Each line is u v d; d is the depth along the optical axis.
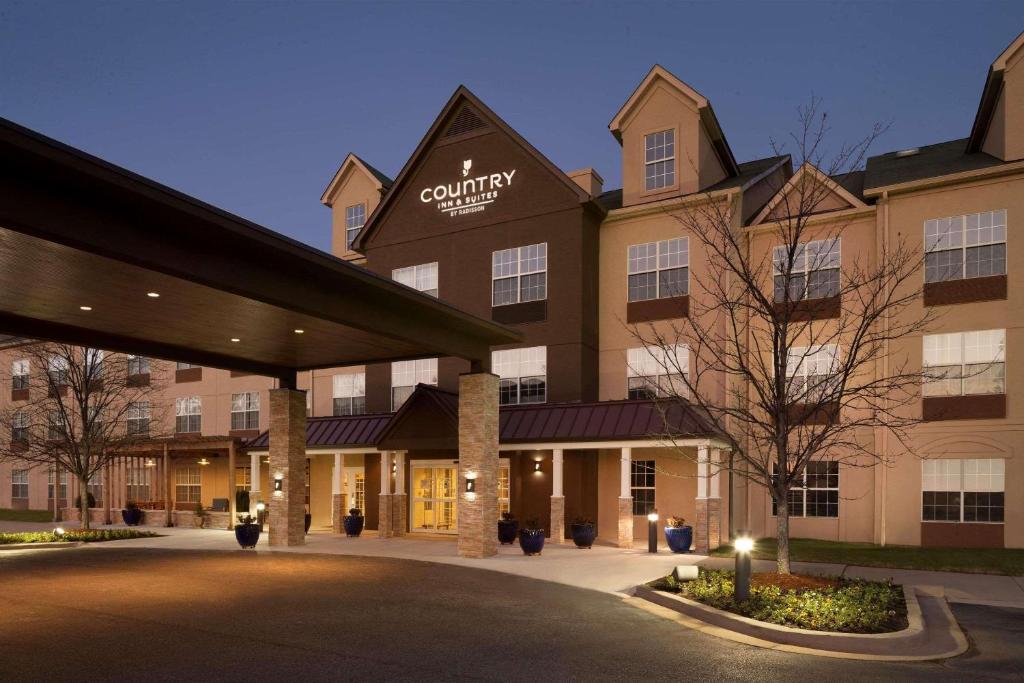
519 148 24.95
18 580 14.45
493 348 24.86
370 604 11.88
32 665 8.20
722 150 25.73
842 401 20.92
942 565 16.05
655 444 19.31
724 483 21.36
